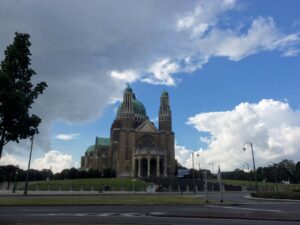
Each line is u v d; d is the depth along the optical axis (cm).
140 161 14362
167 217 2180
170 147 15575
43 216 2153
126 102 15750
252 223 1886
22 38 1684
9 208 2844
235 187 10256
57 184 9631
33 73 1698
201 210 2780
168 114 16150
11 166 12331
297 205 3581
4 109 1512
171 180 11519
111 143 16475
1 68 1606
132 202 3541
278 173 16312
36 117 1670
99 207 3061
